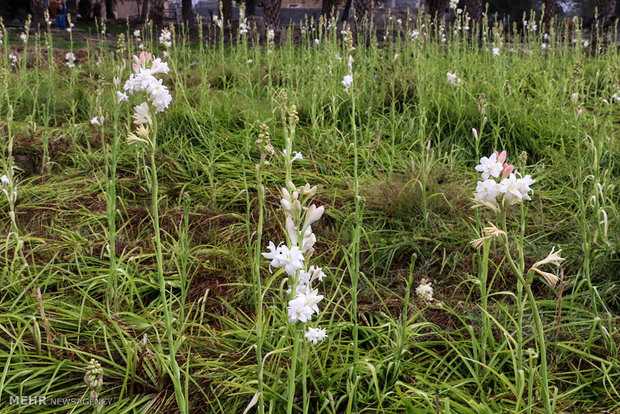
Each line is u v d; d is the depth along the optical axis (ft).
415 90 21.45
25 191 14.44
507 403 8.07
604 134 15.02
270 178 15.83
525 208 14.08
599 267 11.12
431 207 13.91
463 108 19.16
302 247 5.77
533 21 32.45
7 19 108.06
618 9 79.30
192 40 53.16
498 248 12.26
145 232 13.32
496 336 9.76
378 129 18.08
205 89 21.90
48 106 20.40
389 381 8.55
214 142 17.79
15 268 11.06
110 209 9.80
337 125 20.22
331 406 7.92
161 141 18.10
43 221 13.58
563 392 8.48
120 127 18.72
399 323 9.27
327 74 22.67
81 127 19.07
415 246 12.37
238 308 10.49
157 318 9.82
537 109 20.02
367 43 38.37
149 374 8.30
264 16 45.68
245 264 11.55
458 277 11.67
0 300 10.01
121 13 149.69
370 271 12.03
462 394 7.76
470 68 24.91
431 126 19.08
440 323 10.24
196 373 8.41
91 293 10.73
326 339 9.34
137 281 10.53
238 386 7.76
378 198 14.23
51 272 11.19
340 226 13.62
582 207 10.57
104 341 9.18
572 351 9.21
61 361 8.43
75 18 92.84
